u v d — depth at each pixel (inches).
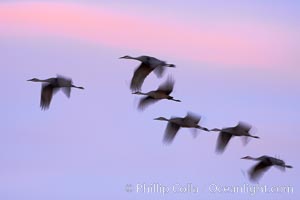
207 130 2074.3
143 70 2004.2
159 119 2060.8
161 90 2015.3
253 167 2041.1
